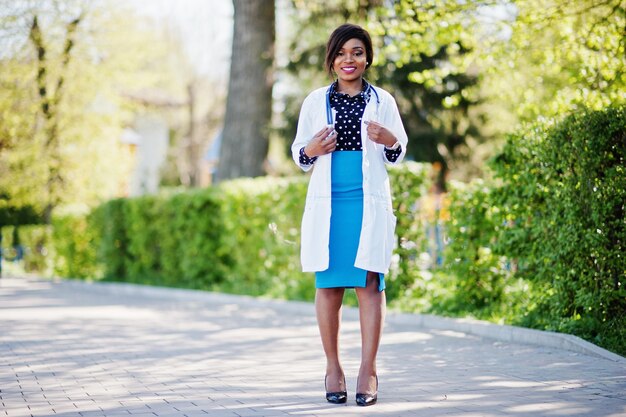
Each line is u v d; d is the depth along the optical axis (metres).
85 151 29.06
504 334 8.90
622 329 7.71
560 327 8.27
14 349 8.43
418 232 12.02
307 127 5.59
